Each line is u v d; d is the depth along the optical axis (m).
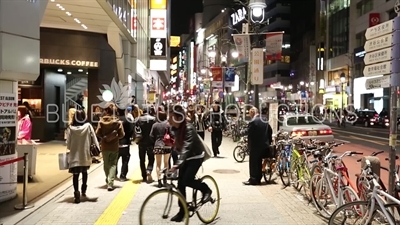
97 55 19.58
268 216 6.86
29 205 7.25
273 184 9.73
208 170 11.90
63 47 18.80
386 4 46.62
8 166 7.65
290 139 10.52
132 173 11.15
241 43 15.71
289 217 6.79
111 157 8.90
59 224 6.26
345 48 60.97
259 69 14.74
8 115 7.63
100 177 10.43
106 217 6.68
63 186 9.07
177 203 6.25
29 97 19.66
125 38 22.88
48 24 18.30
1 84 7.54
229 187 9.35
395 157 6.07
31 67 7.77
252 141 9.64
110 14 16.53
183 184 6.05
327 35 68.56
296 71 93.50
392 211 5.07
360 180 6.23
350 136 27.09
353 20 56.94
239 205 7.63
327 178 6.64
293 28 97.62
